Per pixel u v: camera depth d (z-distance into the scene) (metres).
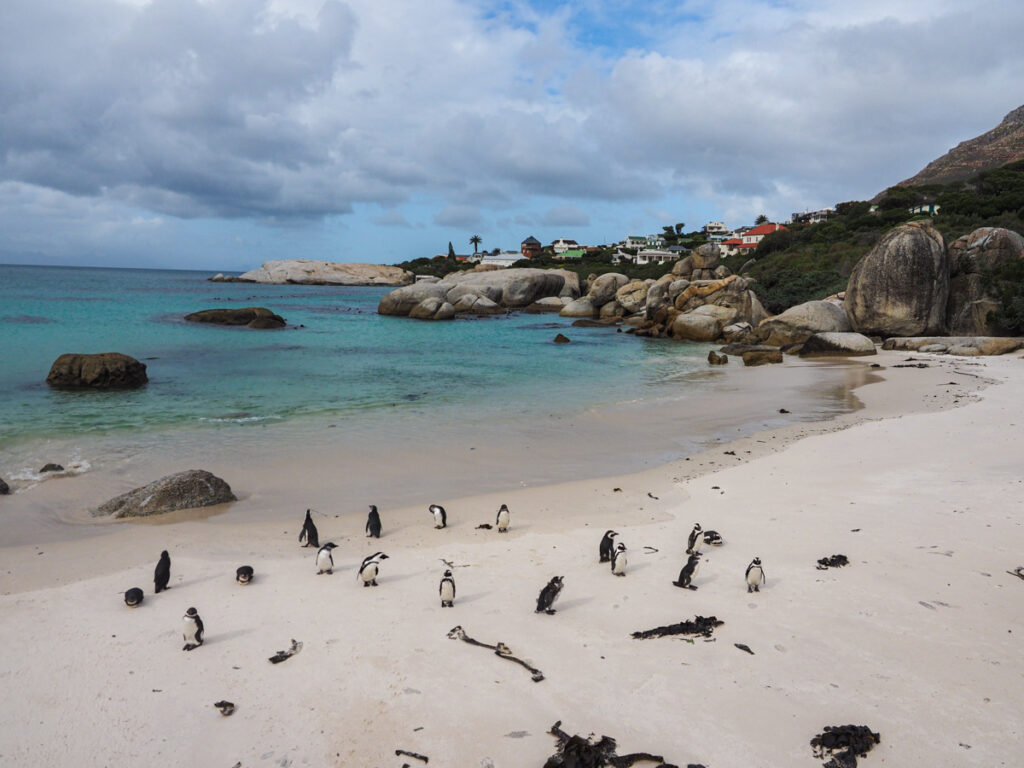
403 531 11.70
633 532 11.45
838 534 10.84
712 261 55.72
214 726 6.28
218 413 21.31
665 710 6.40
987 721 6.10
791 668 7.05
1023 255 42.59
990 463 14.45
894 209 78.88
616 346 44.53
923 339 38.28
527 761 5.76
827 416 21.44
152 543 11.14
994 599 8.40
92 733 6.18
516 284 80.81
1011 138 152.88
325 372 30.61
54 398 22.94
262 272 151.75
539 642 7.71
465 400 24.33
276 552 10.76
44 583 9.50
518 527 11.84
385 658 7.39
